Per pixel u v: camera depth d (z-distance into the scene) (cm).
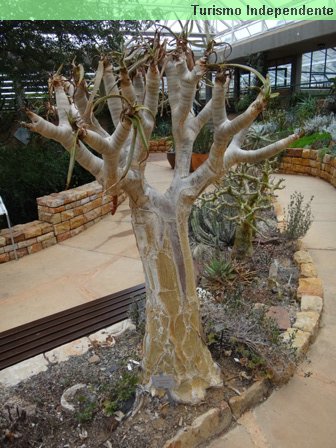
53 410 169
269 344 197
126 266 343
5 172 507
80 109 133
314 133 813
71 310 260
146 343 173
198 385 171
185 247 160
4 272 343
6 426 157
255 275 288
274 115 970
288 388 190
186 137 155
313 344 222
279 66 1548
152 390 170
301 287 264
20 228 390
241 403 173
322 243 365
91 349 215
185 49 139
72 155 106
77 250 392
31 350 216
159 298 160
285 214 427
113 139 117
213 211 319
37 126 110
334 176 603
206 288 260
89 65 572
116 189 134
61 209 413
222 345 200
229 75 140
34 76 596
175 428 157
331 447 159
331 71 1480
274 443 162
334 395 186
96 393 175
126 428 158
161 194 157
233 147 154
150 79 127
